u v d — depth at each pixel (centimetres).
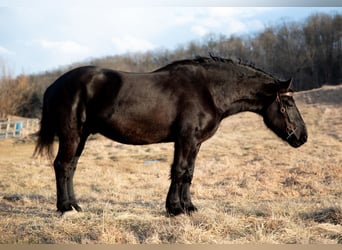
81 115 576
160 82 576
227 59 624
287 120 639
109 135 590
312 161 1373
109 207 657
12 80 4266
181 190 600
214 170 1314
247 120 3119
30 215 614
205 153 1825
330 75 4794
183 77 583
